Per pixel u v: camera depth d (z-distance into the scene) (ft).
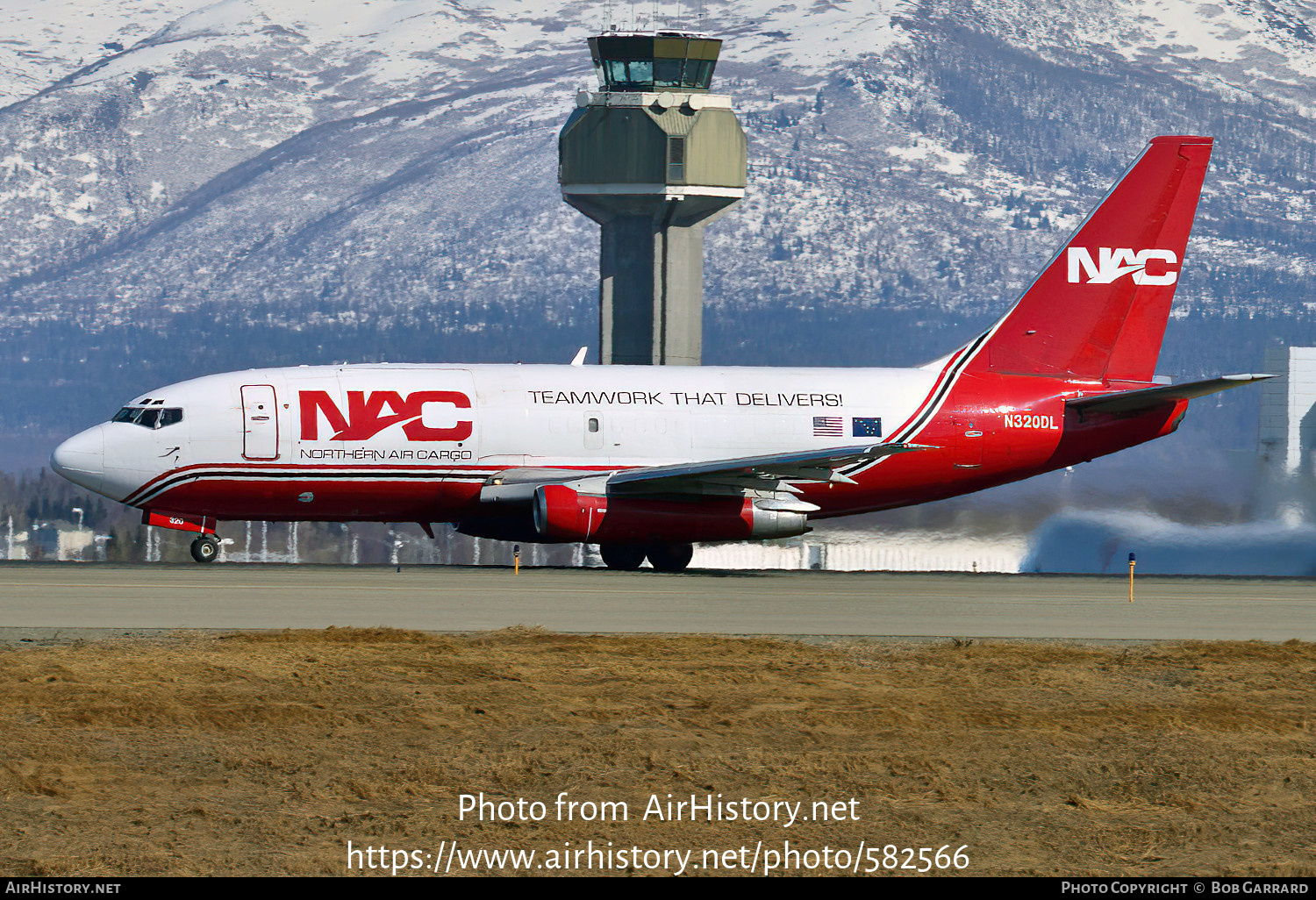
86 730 250.78
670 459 549.54
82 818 205.46
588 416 545.85
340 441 525.75
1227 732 268.00
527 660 318.45
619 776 230.27
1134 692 301.22
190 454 518.78
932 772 236.84
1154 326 592.19
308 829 203.41
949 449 572.10
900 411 570.87
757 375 570.87
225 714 261.24
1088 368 588.50
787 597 447.83
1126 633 384.27
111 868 186.19
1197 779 235.61
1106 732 264.93
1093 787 231.09
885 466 569.23
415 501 537.24
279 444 523.29
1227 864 196.34
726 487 529.86
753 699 283.79
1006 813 216.74
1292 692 305.32
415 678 297.12
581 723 262.26
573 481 528.22
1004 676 313.73
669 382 560.20
